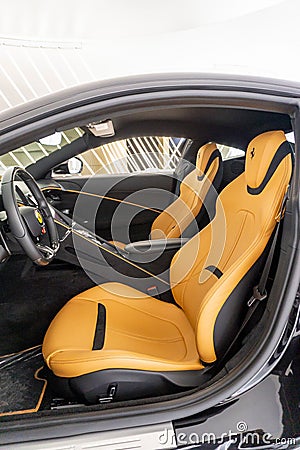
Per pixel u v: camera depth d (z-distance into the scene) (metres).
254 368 1.03
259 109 0.98
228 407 1.04
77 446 0.91
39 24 4.55
